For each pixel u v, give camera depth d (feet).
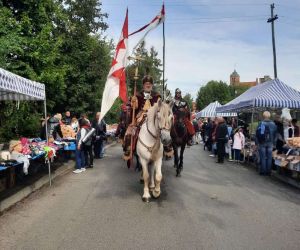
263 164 42.86
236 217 24.12
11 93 34.68
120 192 31.12
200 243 19.19
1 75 24.80
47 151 34.81
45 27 63.36
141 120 28.50
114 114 103.76
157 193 27.91
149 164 29.27
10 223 22.45
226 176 41.27
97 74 89.86
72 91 85.51
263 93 51.65
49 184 34.73
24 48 61.00
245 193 31.81
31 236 20.17
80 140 42.75
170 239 19.72
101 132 56.54
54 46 65.92
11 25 59.00
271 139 42.83
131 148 28.78
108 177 38.86
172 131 37.86
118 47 30.48
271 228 21.98
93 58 90.74
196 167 48.32
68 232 20.81
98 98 92.84
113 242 19.22
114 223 22.44
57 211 25.13
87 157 47.16
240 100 60.23
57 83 66.80
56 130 46.78
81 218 23.50
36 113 64.49
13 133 58.95
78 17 103.81
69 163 48.73
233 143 55.83
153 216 23.97
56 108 84.89
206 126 77.41
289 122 48.57
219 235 20.47
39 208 25.91
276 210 26.18
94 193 30.78
